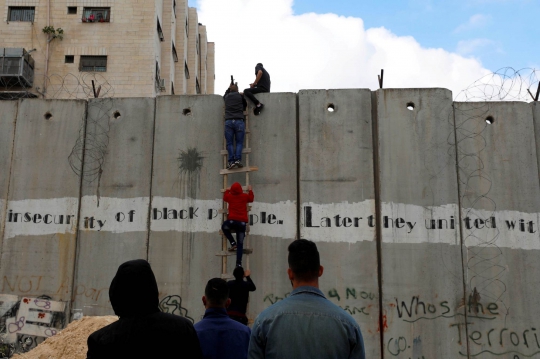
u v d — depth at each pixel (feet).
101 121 34.71
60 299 32.35
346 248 31.55
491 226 31.78
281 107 33.83
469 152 32.78
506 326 30.30
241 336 15.28
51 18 78.89
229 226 29.35
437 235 31.53
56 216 33.55
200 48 122.72
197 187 32.99
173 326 11.49
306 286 12.35
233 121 32.19
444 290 30.76
